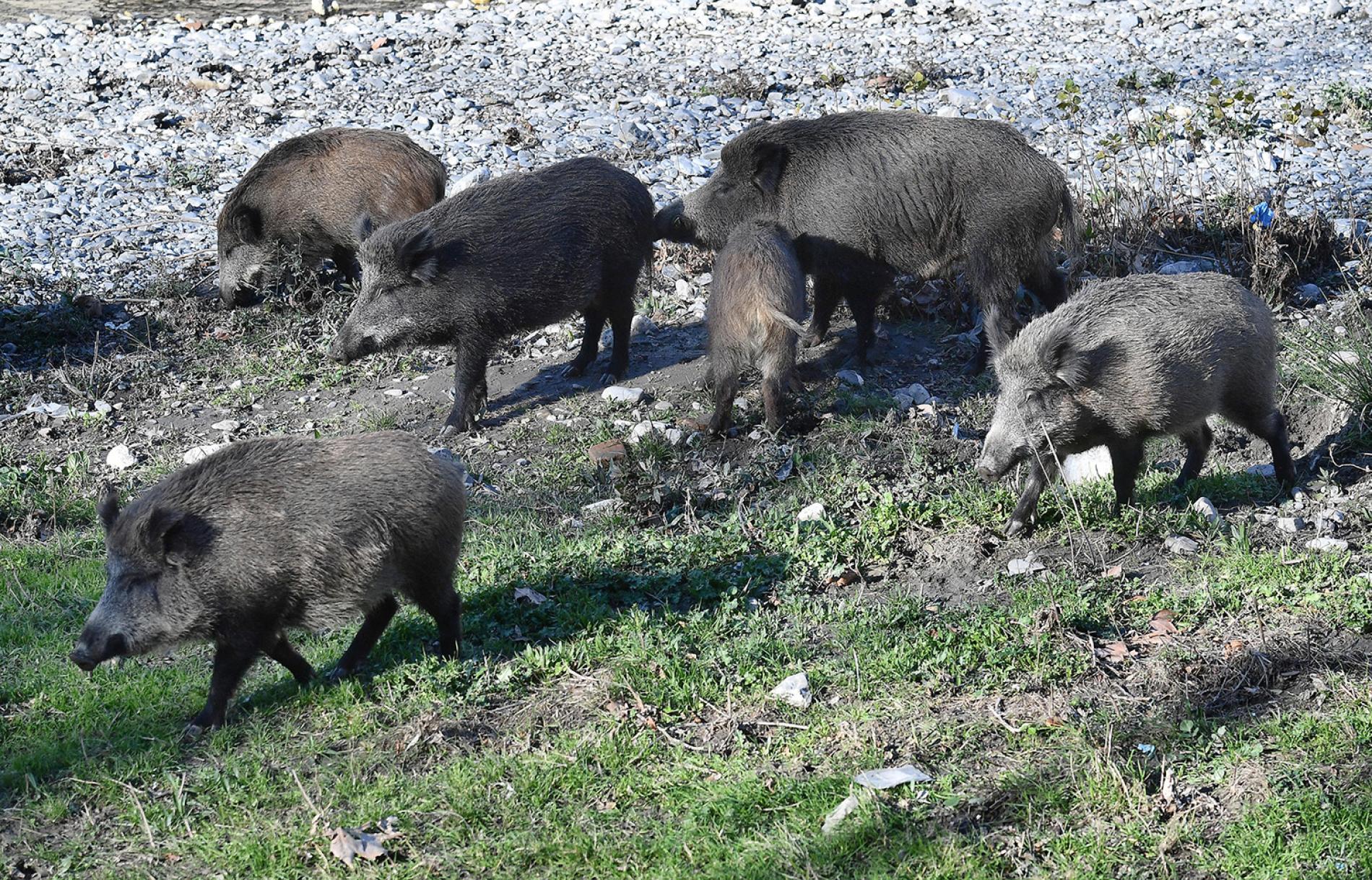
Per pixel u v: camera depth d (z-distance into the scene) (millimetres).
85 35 55625
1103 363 19688
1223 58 48062
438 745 16141
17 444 27828
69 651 19109
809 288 32344
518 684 17422
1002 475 21453
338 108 46219
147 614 16422
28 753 16453
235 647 16812
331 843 14297
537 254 26609
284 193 32188
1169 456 23688
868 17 54938
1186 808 14195
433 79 49125
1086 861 13477
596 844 14156
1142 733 15445
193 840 14695
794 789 14750
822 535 20906
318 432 27406
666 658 17531
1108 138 37750
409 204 32062
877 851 13773
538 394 28828
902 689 16703
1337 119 40969
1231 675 16328
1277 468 21500
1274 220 31000
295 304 32969
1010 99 44469
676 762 15570
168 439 27719
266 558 16469
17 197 39844
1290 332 27594
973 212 26188
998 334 20938
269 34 55406
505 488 24500
